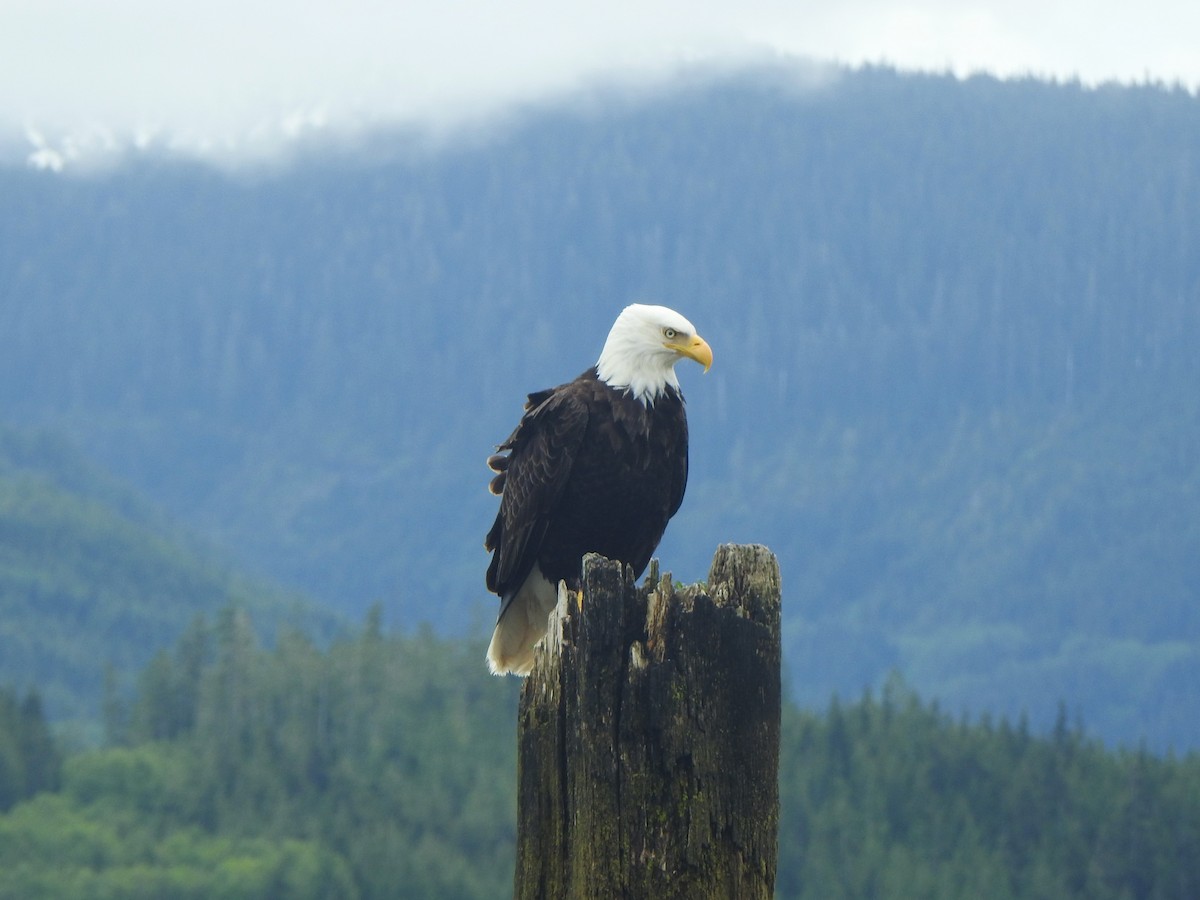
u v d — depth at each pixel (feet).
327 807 252.21
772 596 19.71
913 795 232.73
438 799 251.80
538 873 19.95
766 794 19.56
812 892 215.72
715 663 19.45
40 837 235.61
